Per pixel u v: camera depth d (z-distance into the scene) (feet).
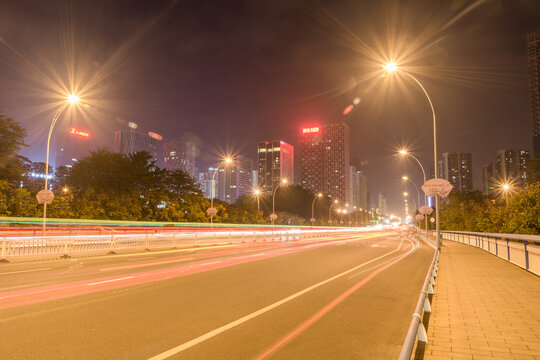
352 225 584.81
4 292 29.81
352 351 16.34
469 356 15.08
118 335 18.37
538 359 14.71
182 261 55.77
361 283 35.37
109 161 171.94
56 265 49.67
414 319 12.53
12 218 127.85
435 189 77.10
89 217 151.74
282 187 411.54
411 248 90.33
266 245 103.50
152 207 194.18
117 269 45.44
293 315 22.72
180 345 16.92
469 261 53.98
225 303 26.02
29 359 15.06
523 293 28.71
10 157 132.46
